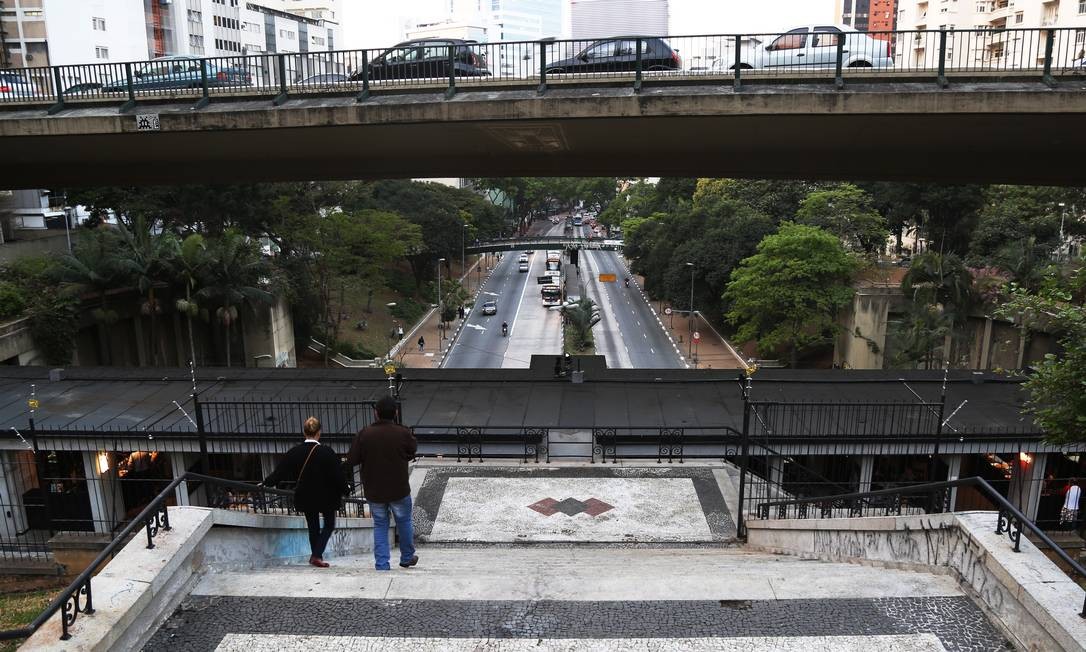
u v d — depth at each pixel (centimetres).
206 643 515
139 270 3547
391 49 1969
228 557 716
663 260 7056
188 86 2148
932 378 2244
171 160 2436
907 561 725
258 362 4491
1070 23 6006
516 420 1903
